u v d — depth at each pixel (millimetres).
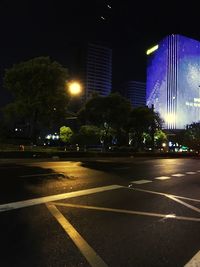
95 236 6617
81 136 56906
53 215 8125
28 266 4992
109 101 53094
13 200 9727
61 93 38594
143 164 28234
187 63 197375
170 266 5207
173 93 192250
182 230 7324
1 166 20531
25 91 38500
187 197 11867
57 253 5570
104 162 28859
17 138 49281
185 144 108062
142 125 63406
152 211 9195
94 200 10344
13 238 6277
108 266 5109
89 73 155625
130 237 6652
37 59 39406
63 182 13758
